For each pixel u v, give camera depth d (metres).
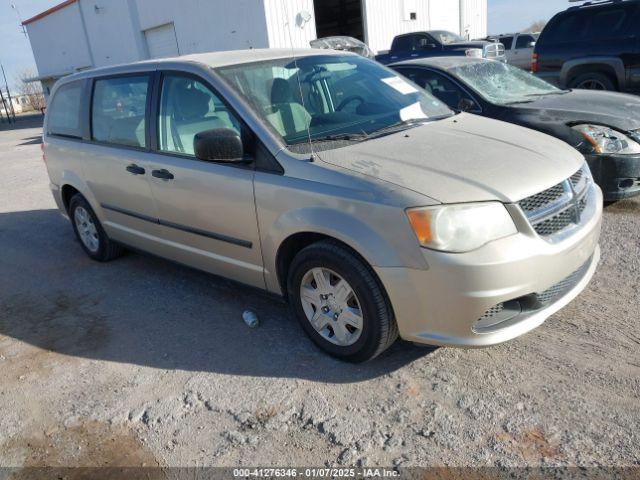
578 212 3.09
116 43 24.72
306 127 3.51
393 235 2.75
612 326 3.32
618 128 4.98
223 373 3.30
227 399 3.05
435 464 2.46
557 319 3.47
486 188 2.77
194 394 3.13
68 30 28.34
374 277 2.91
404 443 2.60
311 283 3.30
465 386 2.94
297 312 3.41
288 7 17.33
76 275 5.16
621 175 4.88
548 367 3.01
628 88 8.75
